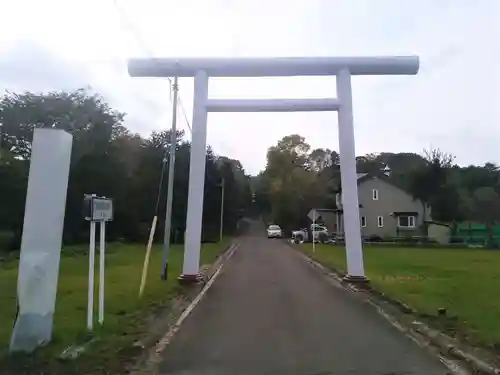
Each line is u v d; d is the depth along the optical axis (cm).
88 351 765
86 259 2894
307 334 952
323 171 8000
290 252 3803
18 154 3838
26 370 673
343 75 1756
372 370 710
